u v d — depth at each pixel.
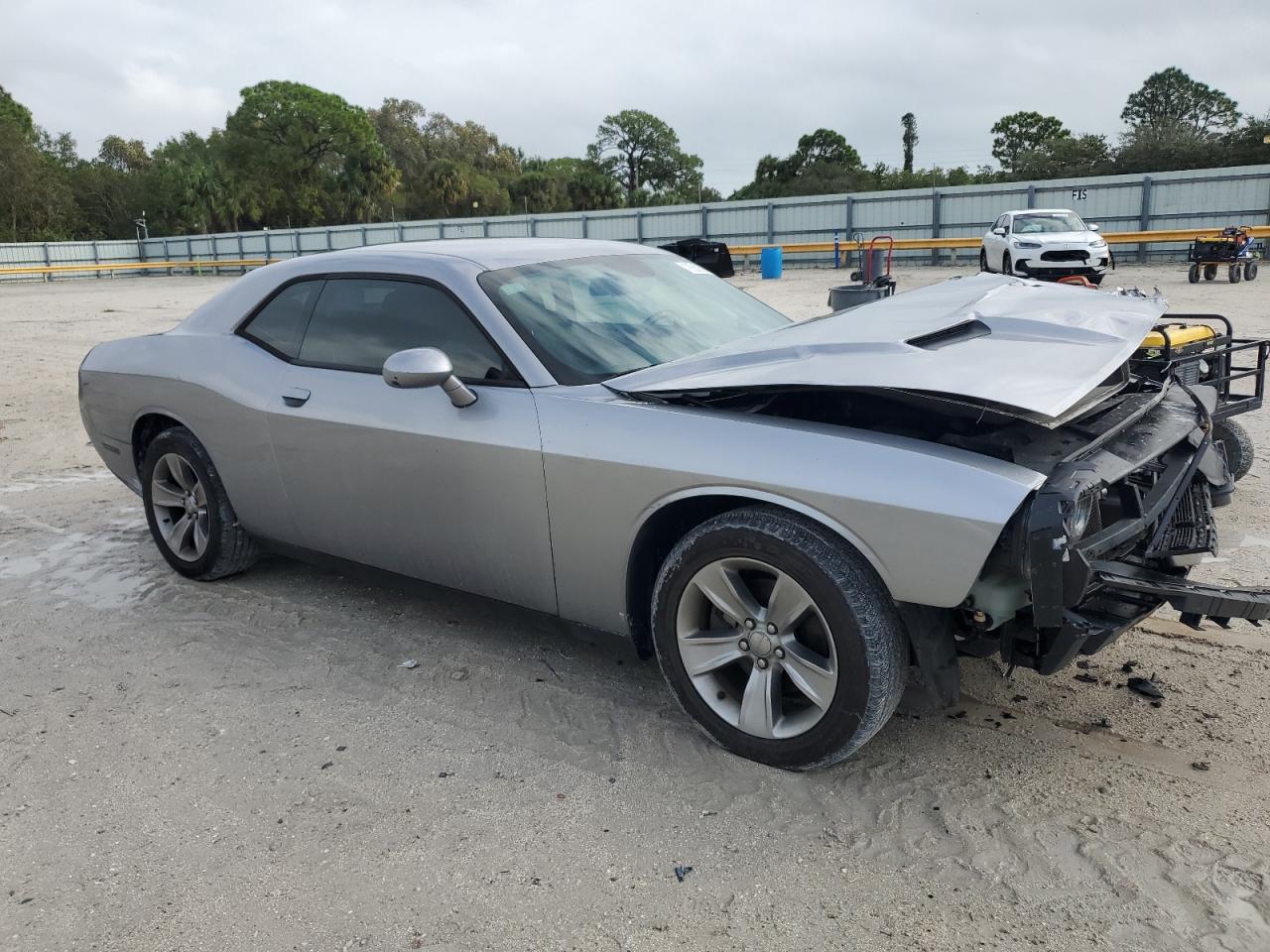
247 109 80.25
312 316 3.90
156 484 4.57
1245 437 5.19
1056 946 2.13
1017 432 2.74
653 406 2.98
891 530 2.47
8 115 85.94
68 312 23.36
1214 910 2.21
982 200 30.44
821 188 81.19
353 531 3.76
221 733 3.22
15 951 2.25
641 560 3.05
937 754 2.90
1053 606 2.37
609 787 2.81
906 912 2.25
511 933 2.24
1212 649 3.51
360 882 2.45
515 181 95.19
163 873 2.51
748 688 2.85
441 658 3.71
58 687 3.59
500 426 3.17
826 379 2.63
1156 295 4.08
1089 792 2.68
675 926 2.24
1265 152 51.59
